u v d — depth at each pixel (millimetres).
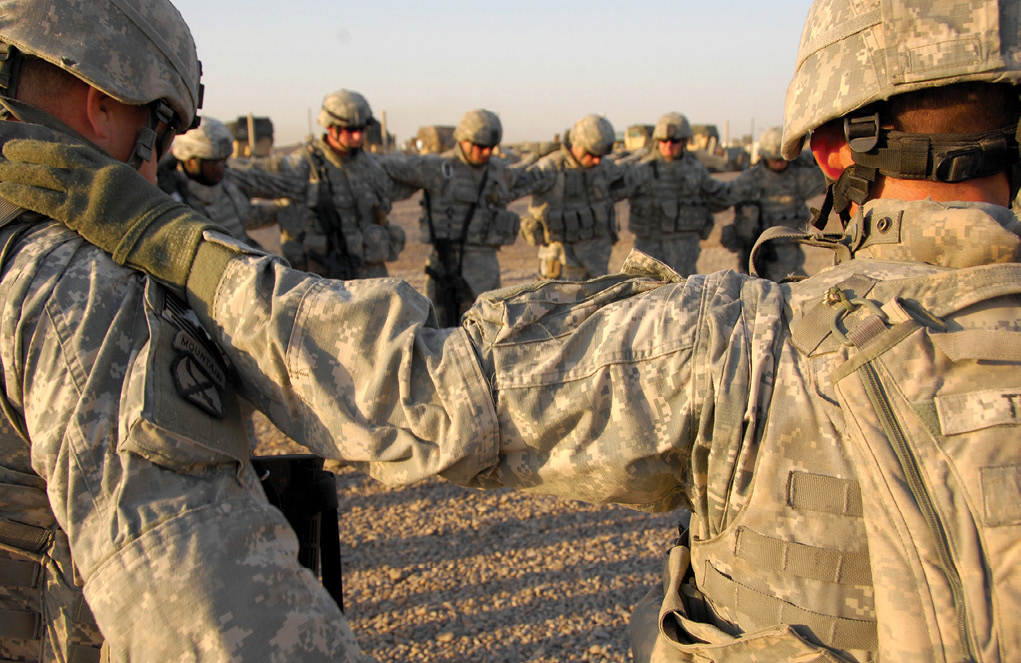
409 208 18234
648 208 7922
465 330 1046
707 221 8070
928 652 763
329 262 5945
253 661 834
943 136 912
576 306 1022
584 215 7359
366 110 5848
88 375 912
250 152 15211
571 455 964
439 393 984
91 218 999
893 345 818
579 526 3803
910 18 885
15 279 952
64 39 1040
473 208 6496
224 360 1070
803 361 880
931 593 766
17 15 1039
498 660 2805
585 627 2986
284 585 898
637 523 3836
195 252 1029
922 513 777
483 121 6273
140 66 1104
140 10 1118
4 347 930
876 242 958
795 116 1024
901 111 929
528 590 3242
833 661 849
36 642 1096
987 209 891
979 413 774
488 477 1043
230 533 889
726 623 963
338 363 1009
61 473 880
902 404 803
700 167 7996
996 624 746
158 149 1272
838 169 1080
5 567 1052
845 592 851
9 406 961
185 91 1200
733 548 917
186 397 946
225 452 962
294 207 5969
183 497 889
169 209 1058
